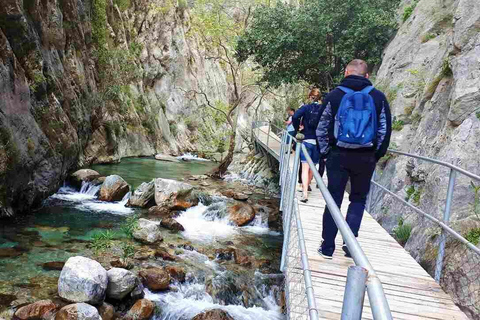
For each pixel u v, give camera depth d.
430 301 3.92
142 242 9.55
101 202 13.12
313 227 5.92
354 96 3.66
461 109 7.09
